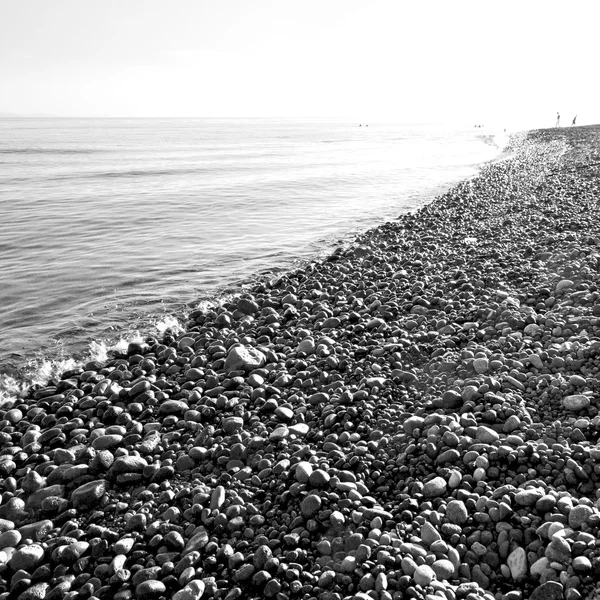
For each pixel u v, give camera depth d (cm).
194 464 565
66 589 417
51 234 1759
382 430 575
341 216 2109
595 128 6338
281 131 13400
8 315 1062
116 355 884
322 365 756
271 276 1312
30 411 704
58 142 7831
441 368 688
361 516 448
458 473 472
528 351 677
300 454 547
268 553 423
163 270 1363
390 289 1073
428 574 378
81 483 547
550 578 362
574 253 1058
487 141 7450
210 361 819
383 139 8969
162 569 422
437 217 1795
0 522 493
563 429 511
